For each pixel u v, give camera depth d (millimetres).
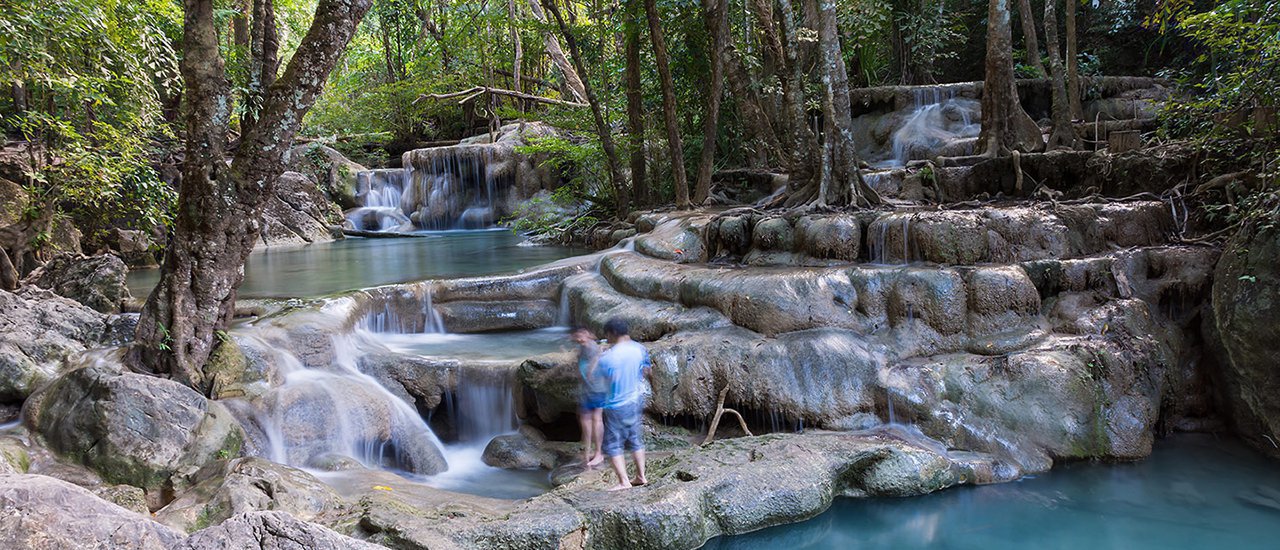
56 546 2762
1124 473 5973
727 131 13430
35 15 7535
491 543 4402
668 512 4754
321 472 5668
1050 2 10484
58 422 5359
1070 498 5578
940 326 6629
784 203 9680
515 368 6684
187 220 5984
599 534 4711
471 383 6859
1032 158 9047
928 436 6117
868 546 5004
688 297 7379
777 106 13047
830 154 8945
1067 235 7285
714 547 5012
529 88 23031
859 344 6527
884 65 16594
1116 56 15617
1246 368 6387
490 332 8469
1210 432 6816
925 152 12383
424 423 6656
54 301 6715
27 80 8711
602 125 12953
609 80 14258
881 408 6277
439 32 23547
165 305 5980
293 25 21156
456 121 23625
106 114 10156
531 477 6066
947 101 13625
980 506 5480
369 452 6285
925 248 7363
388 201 19141
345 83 23297
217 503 4590
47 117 8633
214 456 5352
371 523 4480
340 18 5961
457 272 10133
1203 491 5676
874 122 14016
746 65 12594
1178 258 7137
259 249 14297
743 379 6383
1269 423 6242
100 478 5078
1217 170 7871
